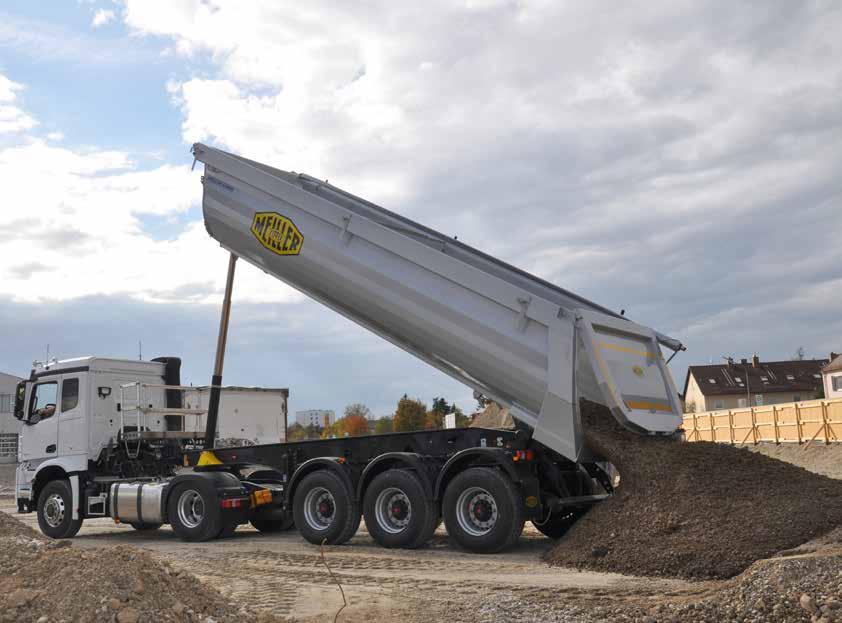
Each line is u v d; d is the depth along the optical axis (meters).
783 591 5.70
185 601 5.56
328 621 6.36
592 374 9.17
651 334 10.39
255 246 12.16
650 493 8.48
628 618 5.94
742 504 7.91
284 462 12.07
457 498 9.70
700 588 6.80
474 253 11.51
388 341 11.02
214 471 12.81
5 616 4.95
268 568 9.10
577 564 8.26
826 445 29.38
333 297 11.46
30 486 13.88
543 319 9.27
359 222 10.92
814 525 7.39
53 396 13.84
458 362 10.18
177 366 14.87
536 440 9.48
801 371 72.12
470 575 8.16
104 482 13.47
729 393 69.75
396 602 6.97
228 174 12.48
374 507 10.41
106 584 5.24
